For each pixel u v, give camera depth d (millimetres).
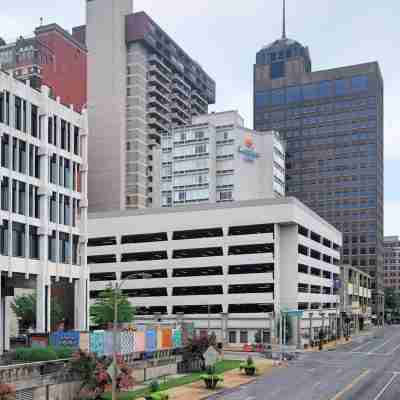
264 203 93812
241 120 134000
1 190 52219
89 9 153250
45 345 44469
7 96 53844
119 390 41406
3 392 29141
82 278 63219
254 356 74188
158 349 53000
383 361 67812
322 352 82312
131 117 150375
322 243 116500
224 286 94625
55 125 61000
